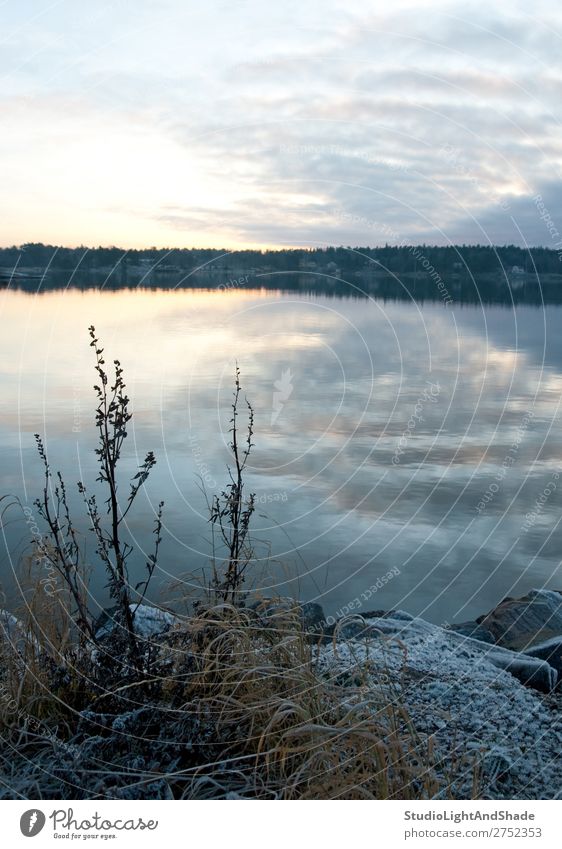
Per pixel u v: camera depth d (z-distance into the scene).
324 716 2.80
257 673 2.88
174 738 2.67
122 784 2.56
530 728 3.14
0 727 2.91
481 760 2.78
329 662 3.33
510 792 2.68
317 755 2.56
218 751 2.71
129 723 2.70
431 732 3.00
